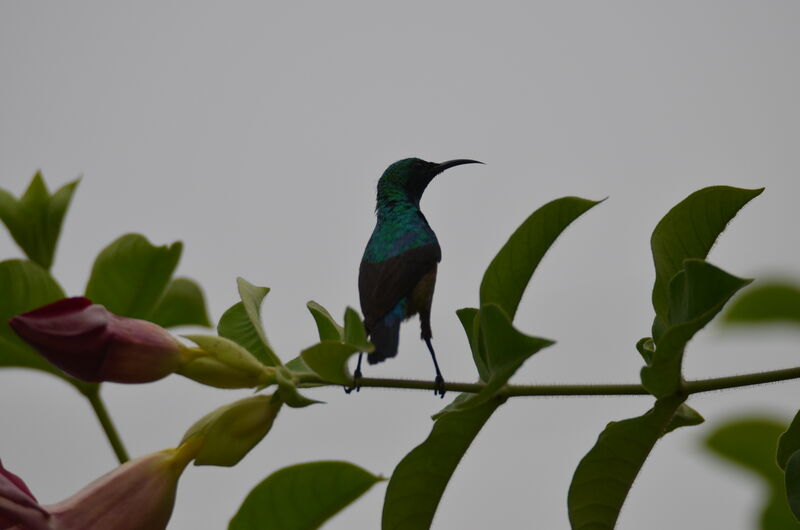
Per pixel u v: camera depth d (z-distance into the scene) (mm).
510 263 6039
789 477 5477
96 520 5277
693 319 5289
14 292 6629
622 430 5809
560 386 5887
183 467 5492
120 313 7062
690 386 5648
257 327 5844
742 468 7855
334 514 5973
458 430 5949
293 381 5590
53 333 5168
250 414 5500
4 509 5000
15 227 7590
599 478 5883
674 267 6129
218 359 5520
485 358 5895
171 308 7715
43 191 7688
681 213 6117
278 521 5930
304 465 5855
